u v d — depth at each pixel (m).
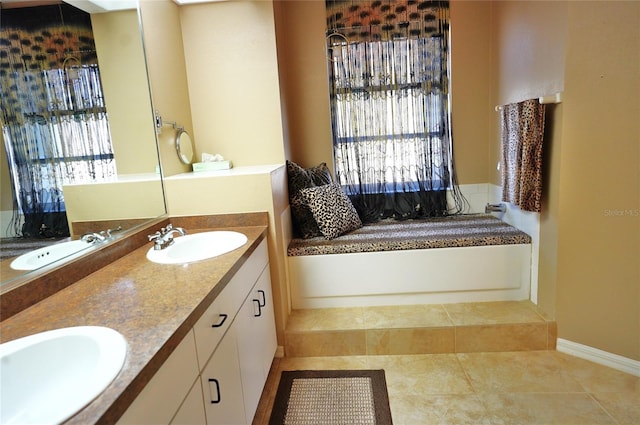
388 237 2.57
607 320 2.00
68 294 1.24
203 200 2.14
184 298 1.16
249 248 1.69
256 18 2.48
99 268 1.50
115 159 1.73
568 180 1.99
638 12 1.69
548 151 2.11
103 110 1.67
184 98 2.51
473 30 2.95
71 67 1.50
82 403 0.69
